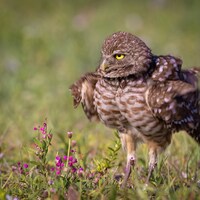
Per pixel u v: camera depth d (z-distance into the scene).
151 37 22.97
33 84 17.75
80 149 11.95
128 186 10.25
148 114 10.17
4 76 18.50
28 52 20.69
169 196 9.20
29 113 15.41
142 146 12.19
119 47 10.24
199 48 21.94
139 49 10.22
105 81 10.30
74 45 21.27
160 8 26.11
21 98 16.62
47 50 20.98
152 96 10.02
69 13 25.94
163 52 21.50
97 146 12.79
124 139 10.79
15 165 11.50
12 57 20.69
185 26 24.12
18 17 25.44
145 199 9.00
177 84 10.05
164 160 10.73
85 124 14.33
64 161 10.13
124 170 11.01
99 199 9.39
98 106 10.52
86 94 10.88
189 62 20.42
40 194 9.73
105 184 9.68
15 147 12.84
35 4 26.66
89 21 24.75
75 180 9.77
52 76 18.81
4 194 9.53
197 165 11.01
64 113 15.50
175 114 10.10
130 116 10.26
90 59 20.42
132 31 23.58
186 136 12.59
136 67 10.12
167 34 23.45
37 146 9.91
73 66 19.75
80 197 9.20
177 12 25.70
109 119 10.57
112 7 26.14
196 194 9.20
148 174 10.50
